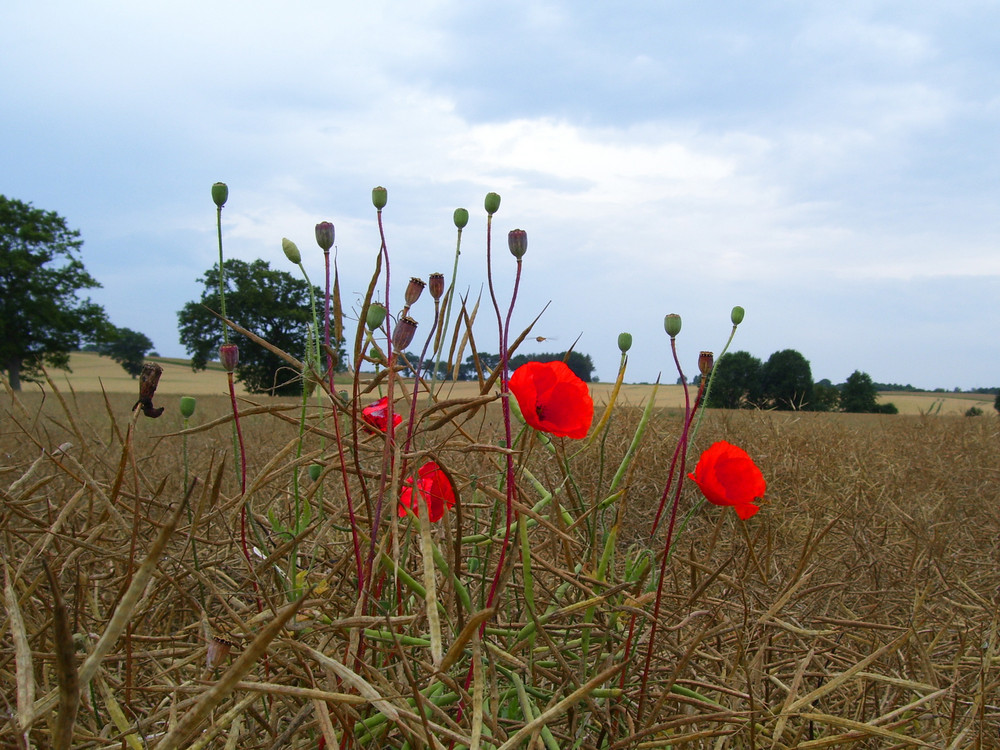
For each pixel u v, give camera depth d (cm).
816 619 192
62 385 3434
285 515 208
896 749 155
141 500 168
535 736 112
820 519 382
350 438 167
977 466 561
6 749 101
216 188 137
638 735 133
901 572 293
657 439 525
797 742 151
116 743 126
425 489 147
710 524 386
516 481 162
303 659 129
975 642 212
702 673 167
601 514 164
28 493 184
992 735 173
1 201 4309
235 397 145
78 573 155
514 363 163
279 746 122
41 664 140
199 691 123
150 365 141
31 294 4159
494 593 123
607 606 146
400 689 128
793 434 570
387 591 147
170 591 189
